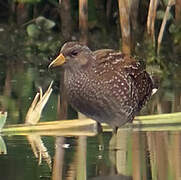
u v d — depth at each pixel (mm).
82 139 11188
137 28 16562
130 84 10977
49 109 12797
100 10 17531
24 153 10414
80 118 12078
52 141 11062
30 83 14328
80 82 10680
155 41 16766
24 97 13344
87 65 10688
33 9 17766
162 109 12711
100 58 10820
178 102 13195
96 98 10742
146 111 12609
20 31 17656
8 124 11672
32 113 11641
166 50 16594
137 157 10250
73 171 9648
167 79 14805
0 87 14016
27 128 11539
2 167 9711
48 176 9375
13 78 14719
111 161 10070
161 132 11523
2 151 10500
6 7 18000
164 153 10383
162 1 16594
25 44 17125
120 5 15359
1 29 17766
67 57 10680
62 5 17047
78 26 17453
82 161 10086
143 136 11297
